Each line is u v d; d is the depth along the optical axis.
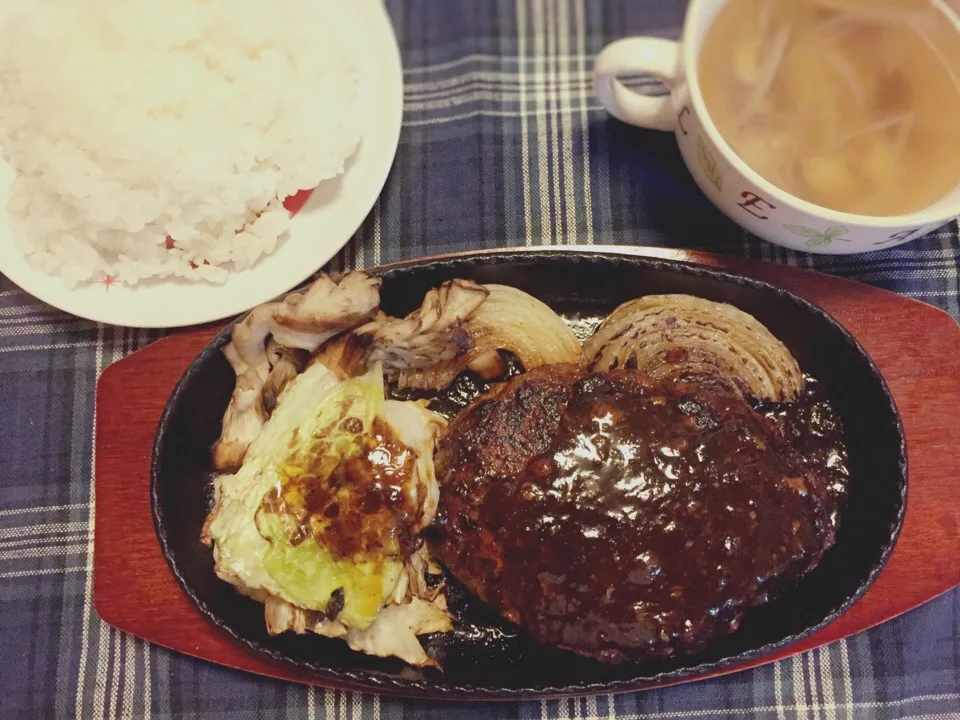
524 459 0.23
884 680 0.28
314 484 0.25
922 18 0.23
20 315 0.30
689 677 0.25
